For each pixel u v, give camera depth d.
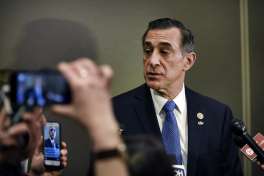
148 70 4.94
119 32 6.73
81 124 2.11
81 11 6.66
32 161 4.32
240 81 6.93
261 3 6.86
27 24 6.60
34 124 2.53
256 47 6.88
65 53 6.62
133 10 6.75
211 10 6.84
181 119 5.10
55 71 2.26
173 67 4.94
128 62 6.75
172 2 6.79
